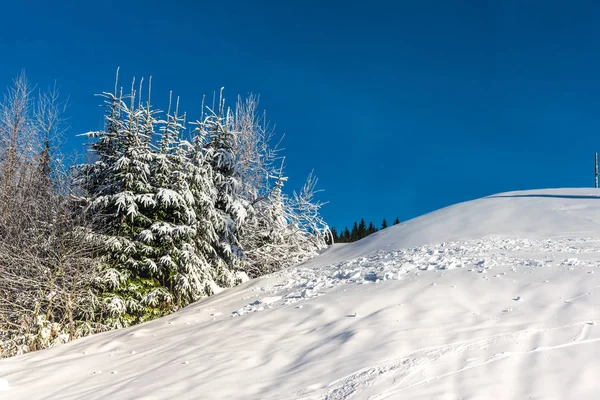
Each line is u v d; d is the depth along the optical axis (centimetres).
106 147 1483
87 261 1236
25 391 642
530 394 424
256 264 2045
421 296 799
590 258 944
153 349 808
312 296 995
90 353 863
